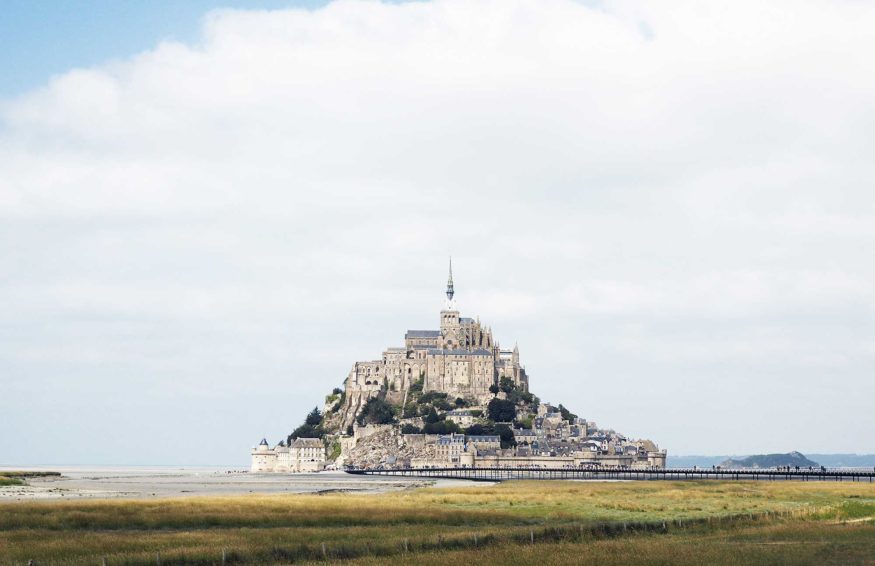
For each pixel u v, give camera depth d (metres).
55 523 142.12
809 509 155.62
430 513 161.62
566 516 161.62
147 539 122.12
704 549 107.31
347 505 176.12
